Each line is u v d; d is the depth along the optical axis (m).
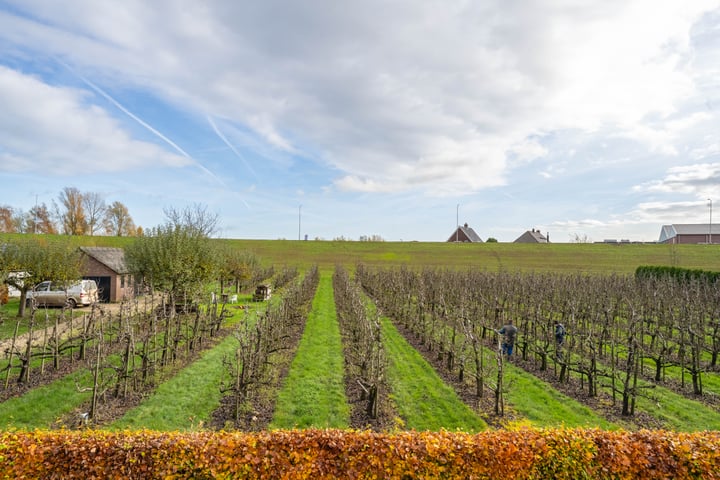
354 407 11.30
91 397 11.39
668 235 94.81
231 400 11.53
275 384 12.76
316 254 80.75
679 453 6.49
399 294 27.08
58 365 14.35
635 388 11.04
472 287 28.41
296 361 15.36
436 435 6.72
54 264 23.36
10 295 29.95
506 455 6.29
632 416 11.09
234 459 6.10
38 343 17.39
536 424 10.48
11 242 23.47
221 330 21.08
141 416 10.32
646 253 74.12
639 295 25.94
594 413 11.27
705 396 12.66
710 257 68.38
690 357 16.58
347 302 25.61
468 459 6.27
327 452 6.26
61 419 10.09
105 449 6.14
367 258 77.62
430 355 17.16
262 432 6.70
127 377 11.65
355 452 6.28
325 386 12.80
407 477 6.18
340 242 93.19
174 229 21.92
